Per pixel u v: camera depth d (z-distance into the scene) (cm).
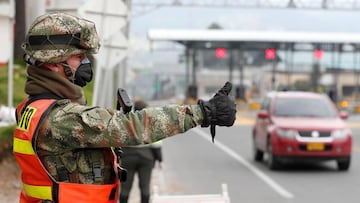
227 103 653
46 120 650
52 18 668
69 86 674
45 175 658
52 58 662
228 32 10800
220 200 1301
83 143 646
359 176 3259
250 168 3597
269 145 3503
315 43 11456
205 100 665
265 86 14988
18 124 682
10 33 2494
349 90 12794
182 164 3762
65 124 642
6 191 2280
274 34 10881
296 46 12069
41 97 671
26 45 674
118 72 4291
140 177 1941
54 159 659
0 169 2406
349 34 11112
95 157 671
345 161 3425
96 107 655
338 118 3575
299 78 15875
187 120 646
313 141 3366
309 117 3550
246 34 10769
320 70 13062
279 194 2708
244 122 7931
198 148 4784
